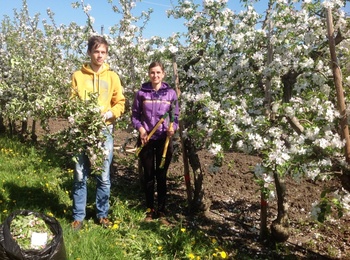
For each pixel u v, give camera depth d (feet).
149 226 13.47
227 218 15.40
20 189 15.21
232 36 12.26
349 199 9.40
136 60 18.21
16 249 8.90
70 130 11.41
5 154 20.75
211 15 14.25
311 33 10.68
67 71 24.02
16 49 26.94
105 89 12.57
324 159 9.50
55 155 22.00
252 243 13.38
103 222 13.16
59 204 14.42
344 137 9.39
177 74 14.64
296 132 10.69
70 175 18.44
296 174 9.93
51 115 11.71
